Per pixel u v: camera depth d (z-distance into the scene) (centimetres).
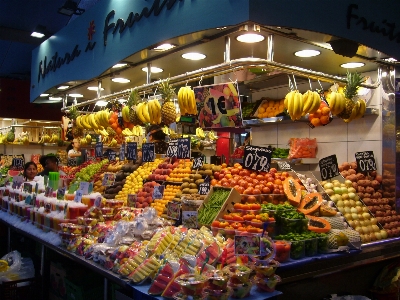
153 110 431
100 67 488
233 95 355
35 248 502
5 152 1198
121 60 443
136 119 470
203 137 820
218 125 374
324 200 402
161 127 657
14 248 549
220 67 347
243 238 266
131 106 470
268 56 333
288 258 295
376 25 384
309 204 378
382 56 413
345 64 448
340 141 521
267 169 406
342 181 445
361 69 477
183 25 348
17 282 426
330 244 325
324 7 336
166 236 291
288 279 289
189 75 381
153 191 445
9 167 894
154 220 348
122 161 606
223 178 408
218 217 332
